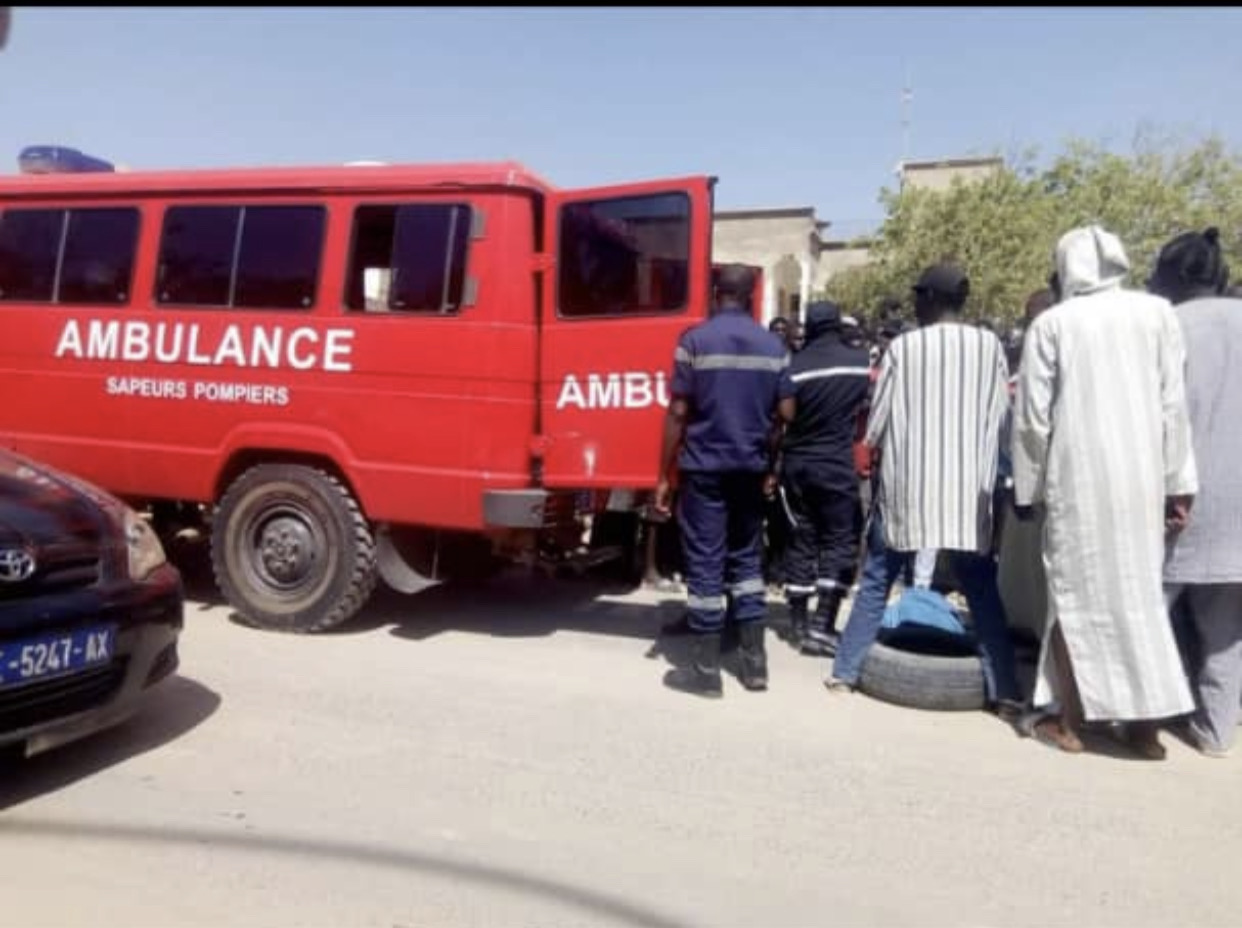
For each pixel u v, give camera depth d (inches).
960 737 172.1
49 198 237.5
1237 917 116.3
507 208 201.6
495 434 202.4
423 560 226.5
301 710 173.2
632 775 150.7
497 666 202.7
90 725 140.0
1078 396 160.7
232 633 220.1
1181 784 154.6
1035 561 218.5
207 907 110.8
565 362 203.8
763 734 169.8
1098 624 160.7
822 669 211.8
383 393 209.0
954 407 176.9
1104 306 161.2
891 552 191.2
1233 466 160.9
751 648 193.2
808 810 141.0
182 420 226.2
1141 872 126.3
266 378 218.2
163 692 180.4
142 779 143.9
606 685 192.9
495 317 200.8
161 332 226.8
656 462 195.8
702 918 112.5
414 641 219.8
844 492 222.4
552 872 121.5
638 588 281.3
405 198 207.8
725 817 138.0
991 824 138.4
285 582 221.0
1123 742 172.1
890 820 138.6
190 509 258.2
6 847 123.3
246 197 220.1
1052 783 153.3
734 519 190.5
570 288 203.2
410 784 144.9
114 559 147.2
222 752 154.3
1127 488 157.8
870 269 1251.8
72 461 236.5
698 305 191.2
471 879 119.2
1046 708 173.3
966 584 186.4
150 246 228.5
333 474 218.7
